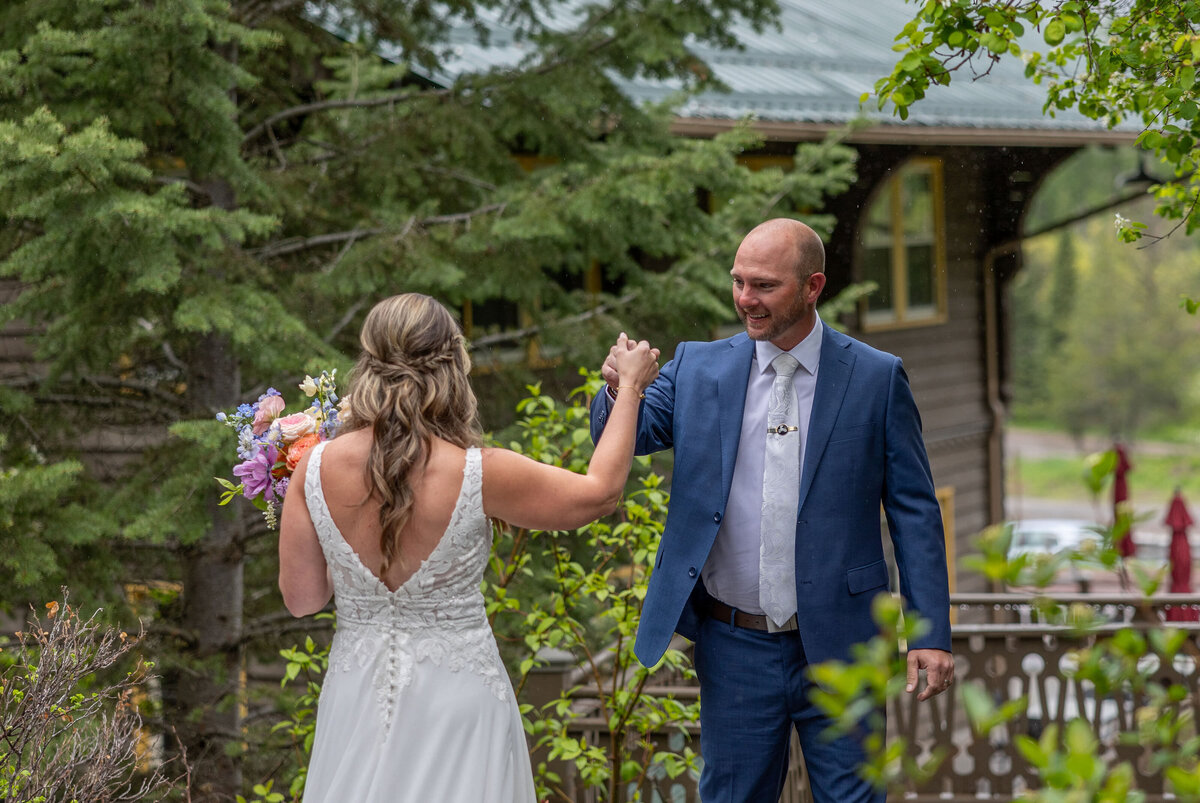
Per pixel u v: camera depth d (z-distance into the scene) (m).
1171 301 57.03
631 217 6.33
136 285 4.79
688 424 2.94
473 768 2.49
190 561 6.18
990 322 14.96
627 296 6.98
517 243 6.28
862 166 11.61
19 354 7.09
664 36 6.25
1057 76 3.96
